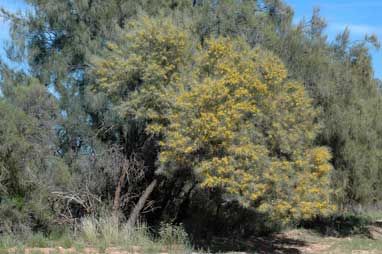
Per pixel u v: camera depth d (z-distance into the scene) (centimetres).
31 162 1401
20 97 1476
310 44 1792
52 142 1490
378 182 1916
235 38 1650
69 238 1388
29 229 1371
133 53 1416
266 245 1736
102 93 1554
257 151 1238
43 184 1421
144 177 1614
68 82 1661
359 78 1952
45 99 1513
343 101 1827
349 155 1797
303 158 1331
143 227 1495
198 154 1259
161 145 1332
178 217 1709
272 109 1302
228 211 1794
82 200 1548
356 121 1825
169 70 1388
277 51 1722
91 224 1441
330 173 1609
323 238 1986
